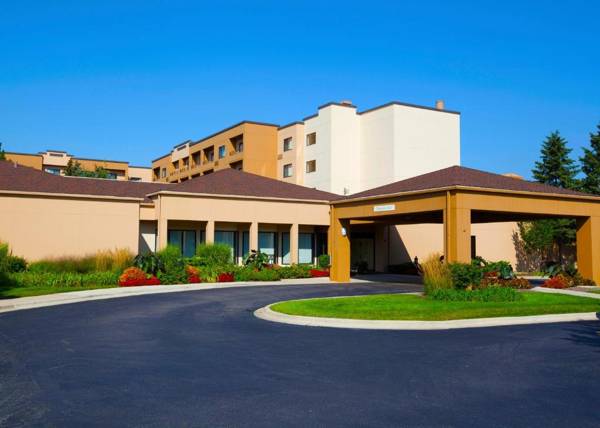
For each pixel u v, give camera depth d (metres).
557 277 27.05
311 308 17.72
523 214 28.64
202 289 26.28
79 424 6.71
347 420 6.94
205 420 6.90
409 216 32.78
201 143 69.31
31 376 9.12
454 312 16.88
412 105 51.06
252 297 22.47
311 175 55.62
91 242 30.42
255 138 60.16
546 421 6.92
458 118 53.34
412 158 50.69
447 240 23.91
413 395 8.11
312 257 40.12
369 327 14.87
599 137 49.03
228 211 34.78
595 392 8.32
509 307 18.00
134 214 31.56
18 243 28.80
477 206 24.11
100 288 24.77
